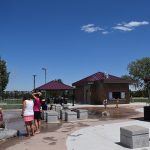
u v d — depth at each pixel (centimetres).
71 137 1614
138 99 5925
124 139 1380
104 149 1321
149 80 2750
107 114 3011
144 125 2039
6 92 5703
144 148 1303
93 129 1875
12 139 1594
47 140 1544
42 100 2773
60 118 2577
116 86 5409
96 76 5700
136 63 9288
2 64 6644
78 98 6119
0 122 1889
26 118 1670
